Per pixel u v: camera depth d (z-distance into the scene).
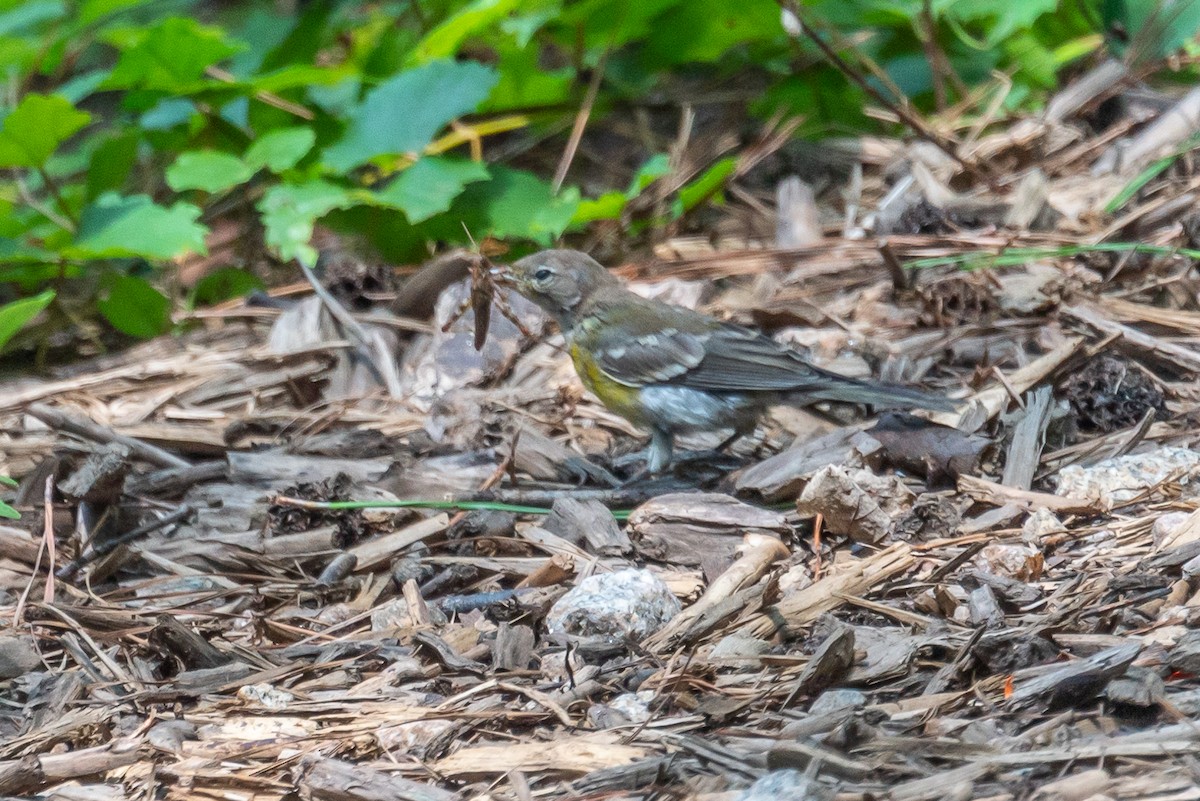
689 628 7.36
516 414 11.23
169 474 10.35
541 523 9.47
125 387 12.33
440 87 14.27
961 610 7.32
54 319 14.95
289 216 13.46
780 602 7.64
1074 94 15.22
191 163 13.77
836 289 12.73
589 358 10.77
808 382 10.18
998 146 14.45
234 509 9.90
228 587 8.98
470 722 6.61
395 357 12.34
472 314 12.42
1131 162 13.77
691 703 6.59
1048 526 8.34
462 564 8.92
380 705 6.89
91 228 13.29
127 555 9.23
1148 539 8.05
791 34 15.72
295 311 13.02
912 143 15.34
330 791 6.04
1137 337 10.69
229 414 11.76
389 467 10.34
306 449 10.66
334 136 15.10
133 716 7.00
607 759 6.11
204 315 14.02
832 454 9.61
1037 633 6.64
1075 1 16.22
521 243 14.83
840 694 6.46
